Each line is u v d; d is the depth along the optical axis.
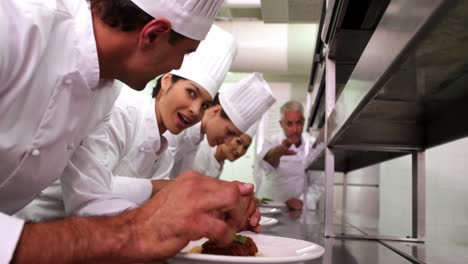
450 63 0.64
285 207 3.24
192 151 2.76
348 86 1.03
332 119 1.40
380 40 0.67
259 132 5.58
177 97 1.65
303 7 3.19
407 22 0.52
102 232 0.60
